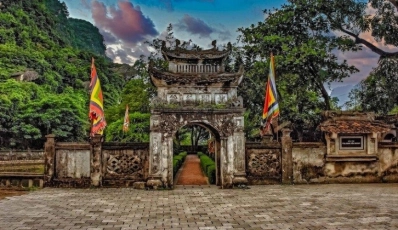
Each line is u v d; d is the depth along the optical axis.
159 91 19.62
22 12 106.88
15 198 15.91
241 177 19.34
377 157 21.08
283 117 31.30
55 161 19.75
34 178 19.56
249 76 30.53
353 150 21.09
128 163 19.75
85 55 115.44
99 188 19.23
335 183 20.95
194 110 19.31
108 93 96.38
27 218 11.66
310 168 20.92
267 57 29.88
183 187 19.78
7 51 83.81
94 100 20.23
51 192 17.83
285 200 14.99
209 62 20.16
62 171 19.69
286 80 29.98
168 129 19.27
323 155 21.08
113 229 10.21
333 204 13.89
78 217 11.82
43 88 76.81
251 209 13.06
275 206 13.61
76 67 102.69
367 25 30.17
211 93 19.84
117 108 41.31
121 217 11.80
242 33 31.64
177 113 19.38
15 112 55.94
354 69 30.34
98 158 19.56
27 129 53.09
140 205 14.09
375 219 11.15
